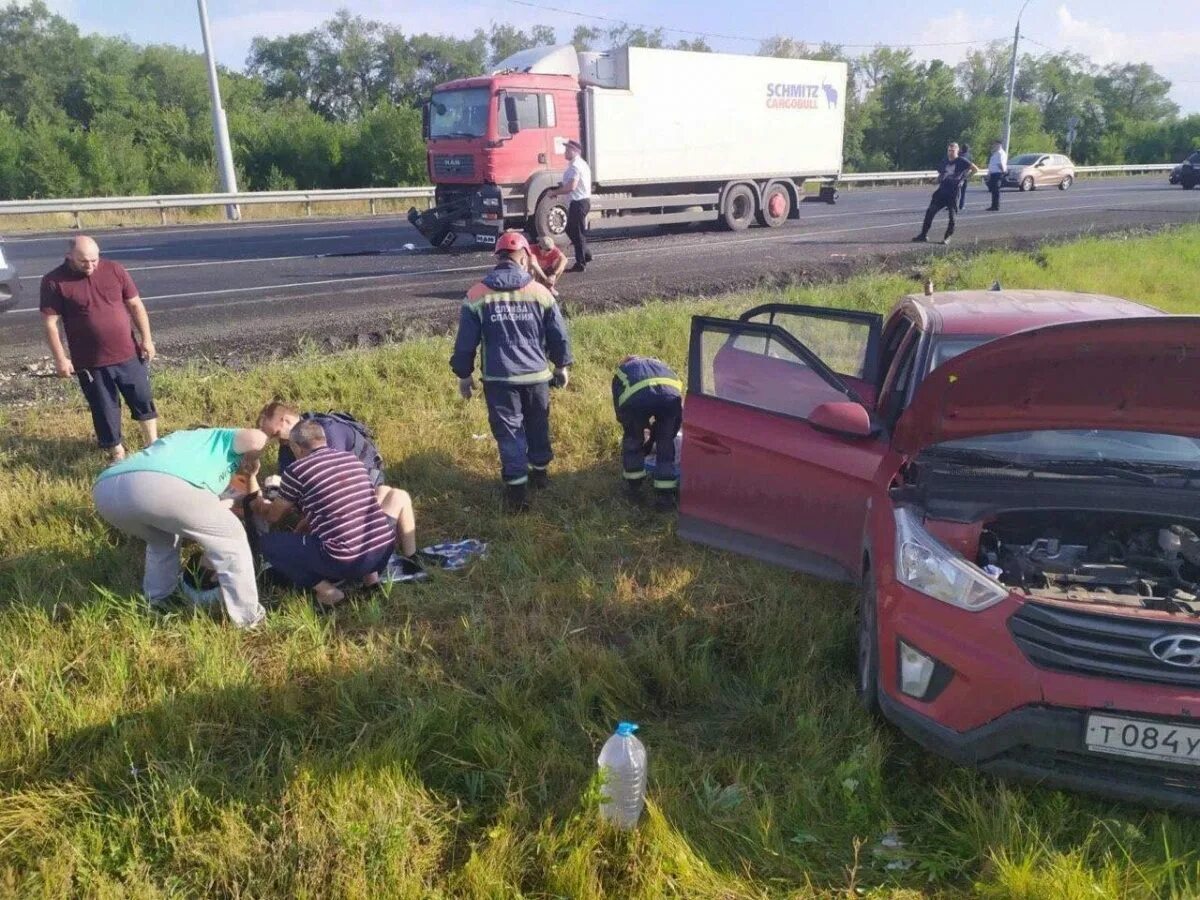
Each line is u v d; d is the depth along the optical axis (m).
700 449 4.71
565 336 5.61
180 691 3.55
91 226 22.22
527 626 4.14
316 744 3.34
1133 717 2.76
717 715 3.62
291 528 4.68
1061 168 36.03
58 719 3.33
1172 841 2.85
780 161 20.62
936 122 60.66
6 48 57.00
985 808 3.06
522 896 2.65
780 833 2.97
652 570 4.62
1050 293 4.96
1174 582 3.18
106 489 3.99
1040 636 2.89
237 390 7.44
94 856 2.76
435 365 8.21
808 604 4.33
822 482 4.25
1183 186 36.81
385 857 2.73
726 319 4.62
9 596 4.30
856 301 10.73
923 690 3.06
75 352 5.80
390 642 3.96
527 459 5.77
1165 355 3.07
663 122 18.11
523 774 3.14
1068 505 3.37
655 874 2.73
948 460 3.62
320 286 12.74
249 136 38.22
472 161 15.83
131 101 51.97
